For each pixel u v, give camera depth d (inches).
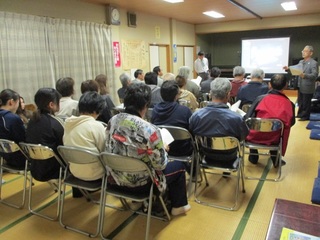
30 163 93.3
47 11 177.3
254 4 250.7
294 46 389.1
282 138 109.3
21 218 92.7
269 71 370.0
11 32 153.8
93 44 209.9
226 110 88.4
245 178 115.0
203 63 316.5
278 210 57.7
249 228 82.4
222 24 365.1
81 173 79.4
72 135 78.4
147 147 68.0
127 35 255.4
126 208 95.2
